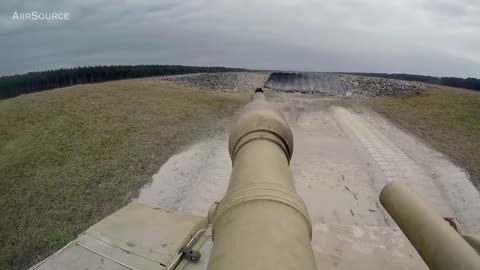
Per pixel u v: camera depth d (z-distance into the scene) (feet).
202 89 131.13
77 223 40.91
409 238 14.79
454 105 98.99
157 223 21.40
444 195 44.19
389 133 73.92
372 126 80.43
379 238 22.82
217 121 83.05
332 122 84.84
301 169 53.47
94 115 78.02
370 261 20.59
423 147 63.00
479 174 49.73
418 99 113.19
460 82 195.11
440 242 12.95
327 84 153.69
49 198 46.73
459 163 54.08
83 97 92.63
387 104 108.78
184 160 56.65
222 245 8.22
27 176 53.21
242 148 15.65
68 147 61.67
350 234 23.27
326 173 51.72
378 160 56.49
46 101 88.53
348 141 67.77
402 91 131.85
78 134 67.15
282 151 15.85
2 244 39.45
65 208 44.19
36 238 38.86
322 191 45.85
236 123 18.76
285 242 8.04
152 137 66.90
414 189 45.96
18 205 46.16
